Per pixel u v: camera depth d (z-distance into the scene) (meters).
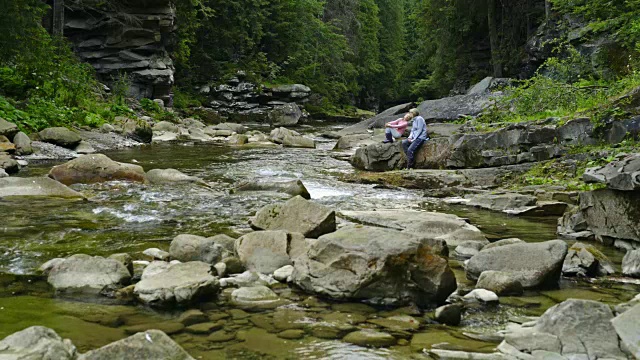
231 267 4.63
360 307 3.90
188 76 36.53
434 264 4.10
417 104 24.80
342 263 4.14
